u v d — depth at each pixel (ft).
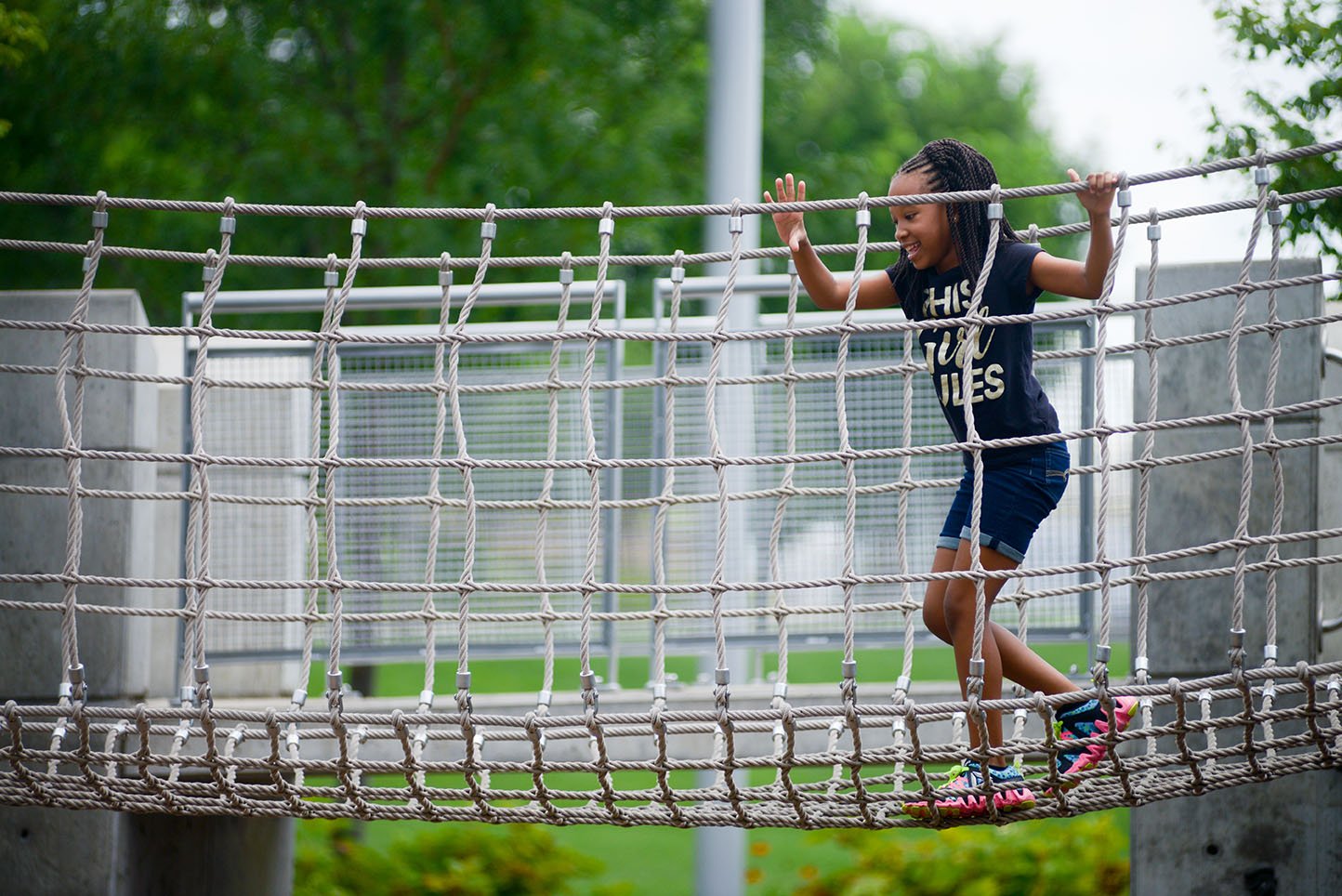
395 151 83.87
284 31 89.45
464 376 39.29
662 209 27.40
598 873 60.13
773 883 64.39
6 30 65.51
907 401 27.40
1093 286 25.86
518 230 85.15
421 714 26.81
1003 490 26.61
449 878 56.39
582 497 38.78
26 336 35.53
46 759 27.45
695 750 35.65
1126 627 38.99
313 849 58.13
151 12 84.84
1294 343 33.99
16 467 35.27
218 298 38.83
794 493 26.58
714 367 27.12
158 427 39.91
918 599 38.22
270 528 38.93
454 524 38.83
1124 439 37.24
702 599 38.34
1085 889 54.39
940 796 26.35
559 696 36.94
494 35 84.64
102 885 35.19
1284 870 33.81
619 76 91.09
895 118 144.56
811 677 100.07
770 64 104.22
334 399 27.40
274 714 26.66
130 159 86.33
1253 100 47.96
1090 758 26.76
